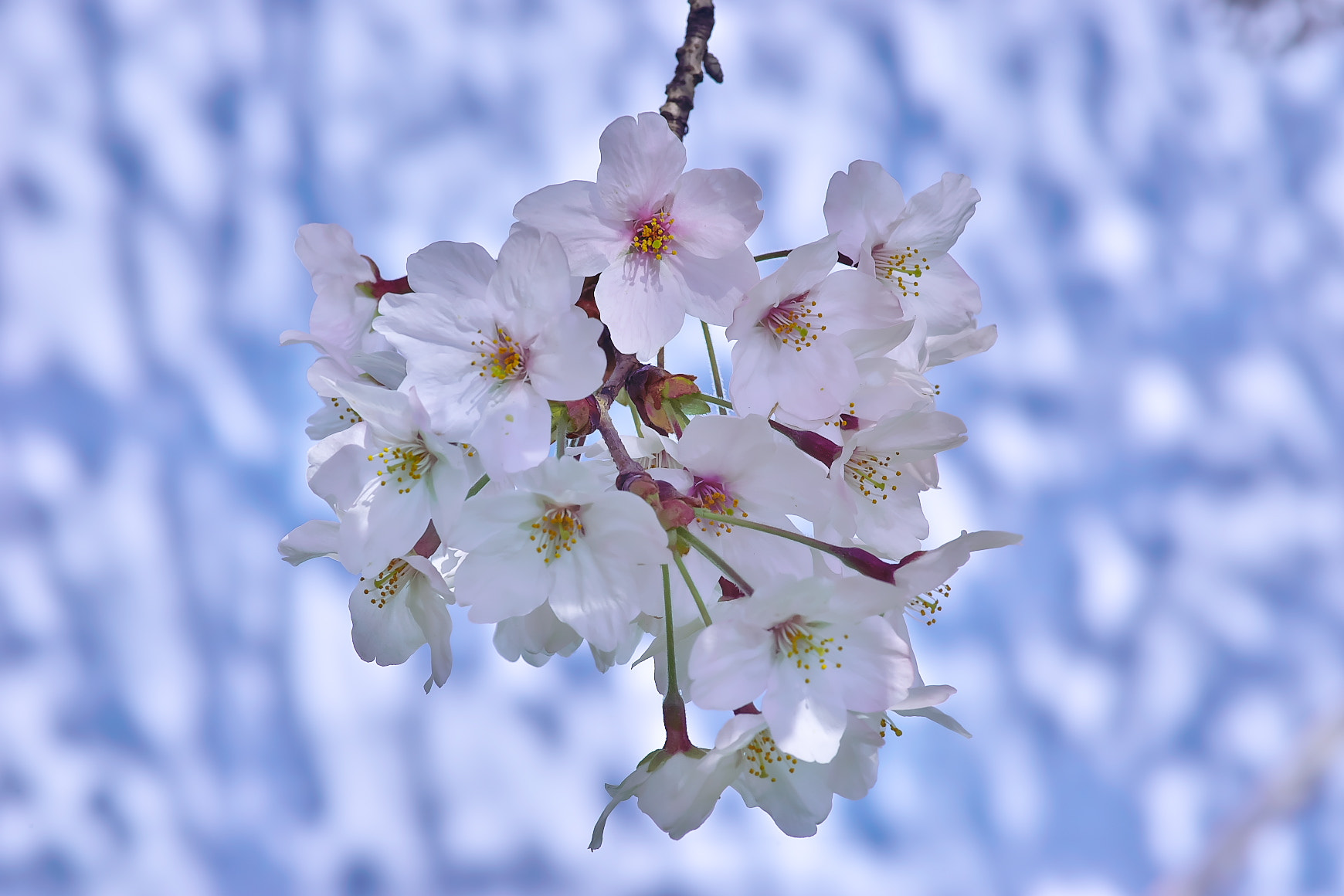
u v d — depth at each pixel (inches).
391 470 30.2
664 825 30.0
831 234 30.1
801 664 29.8
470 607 29.8
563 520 29.8
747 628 29.8
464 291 29.9
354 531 30.2
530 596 29.8
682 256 30.2
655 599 29.8
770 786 30.5
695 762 30.0
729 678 29.7
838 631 29.9
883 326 30.5
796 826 30.5
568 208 30.1
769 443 30.0
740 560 30.2
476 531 29.7
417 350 29.9
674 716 30.1
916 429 30.5
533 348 29.8
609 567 29.8
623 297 30.2
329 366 30.6
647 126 30.0
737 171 30.1
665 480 30.2
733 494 30.2
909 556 30.5
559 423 30.1
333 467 30.2
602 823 30.1
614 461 30.1
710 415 29.9
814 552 30.2
